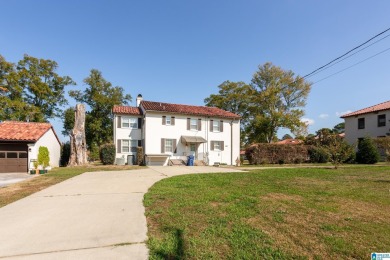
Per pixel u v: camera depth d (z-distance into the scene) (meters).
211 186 8.25
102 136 38.41
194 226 4.27
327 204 5.64
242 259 3.07
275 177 10.48
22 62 31.16
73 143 20.31
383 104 28.92
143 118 23.23
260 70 36.34
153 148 22.67
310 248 3.33
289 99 35.31
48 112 34.38
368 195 6.62
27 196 7.25
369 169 14.14
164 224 4.42
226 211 5.13
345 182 9.01
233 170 14.74
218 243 3.54
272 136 36.50
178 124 23.92
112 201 6.45
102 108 37.72
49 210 5.58
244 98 37.94
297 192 7.04
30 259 3.16
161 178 11.05
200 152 24.56
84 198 6.85
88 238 3.85
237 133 26.98
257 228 4.10
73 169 16.53
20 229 4.31
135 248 3.48
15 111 28.73
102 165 20.27
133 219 4.83
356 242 3.48
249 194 6.79
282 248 3.33
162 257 3.15
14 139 15.92
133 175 12.38
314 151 23.25
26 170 16.34
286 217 4.67
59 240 3.78
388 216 4.70
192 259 3.09
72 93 36.47
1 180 11.15
